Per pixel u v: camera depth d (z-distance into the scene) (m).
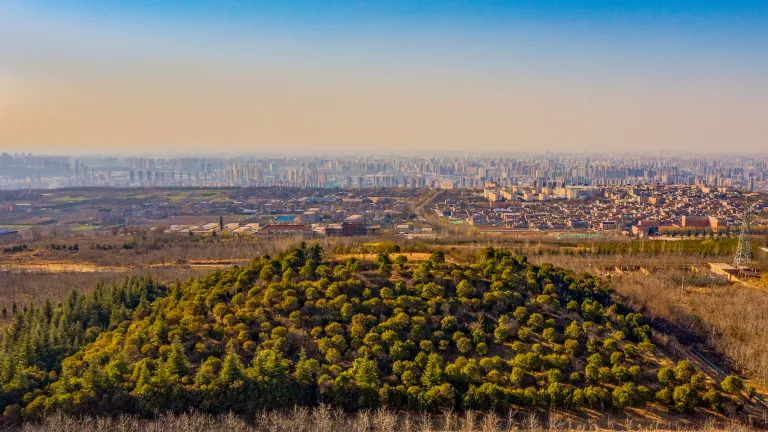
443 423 97.50
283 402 99.00
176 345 105.69
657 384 105.38
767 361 117.62
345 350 109.25
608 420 99.00
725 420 99.56
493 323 117.88
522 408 100.69
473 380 103.12
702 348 128.38
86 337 126.19
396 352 107.25
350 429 93.62
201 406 97.94
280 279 129.50
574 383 105.62
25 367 110.00
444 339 112.88
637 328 119.62
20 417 97.06
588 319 122.56
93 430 92.25
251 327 115.38
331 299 120.38
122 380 102.00
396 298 122.25
